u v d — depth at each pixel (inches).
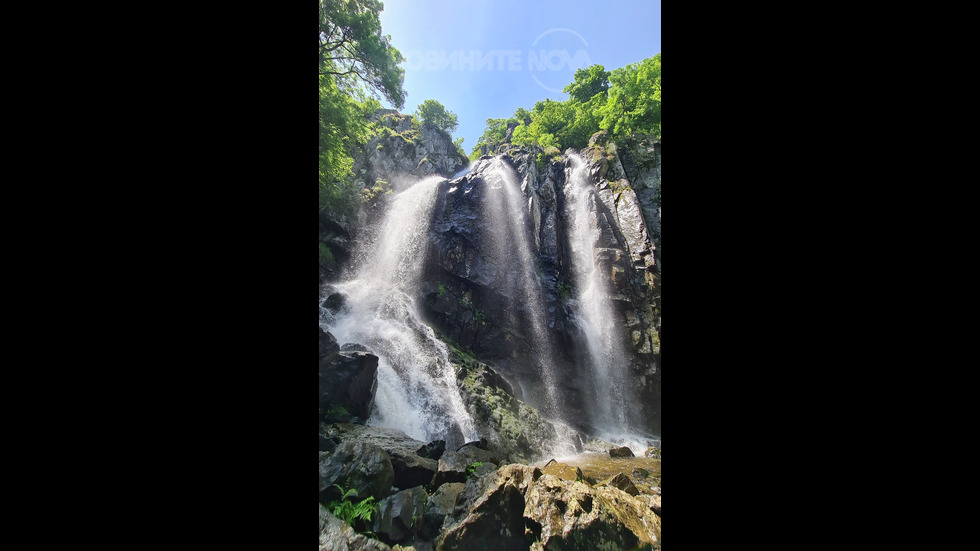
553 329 598.2
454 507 160.2
